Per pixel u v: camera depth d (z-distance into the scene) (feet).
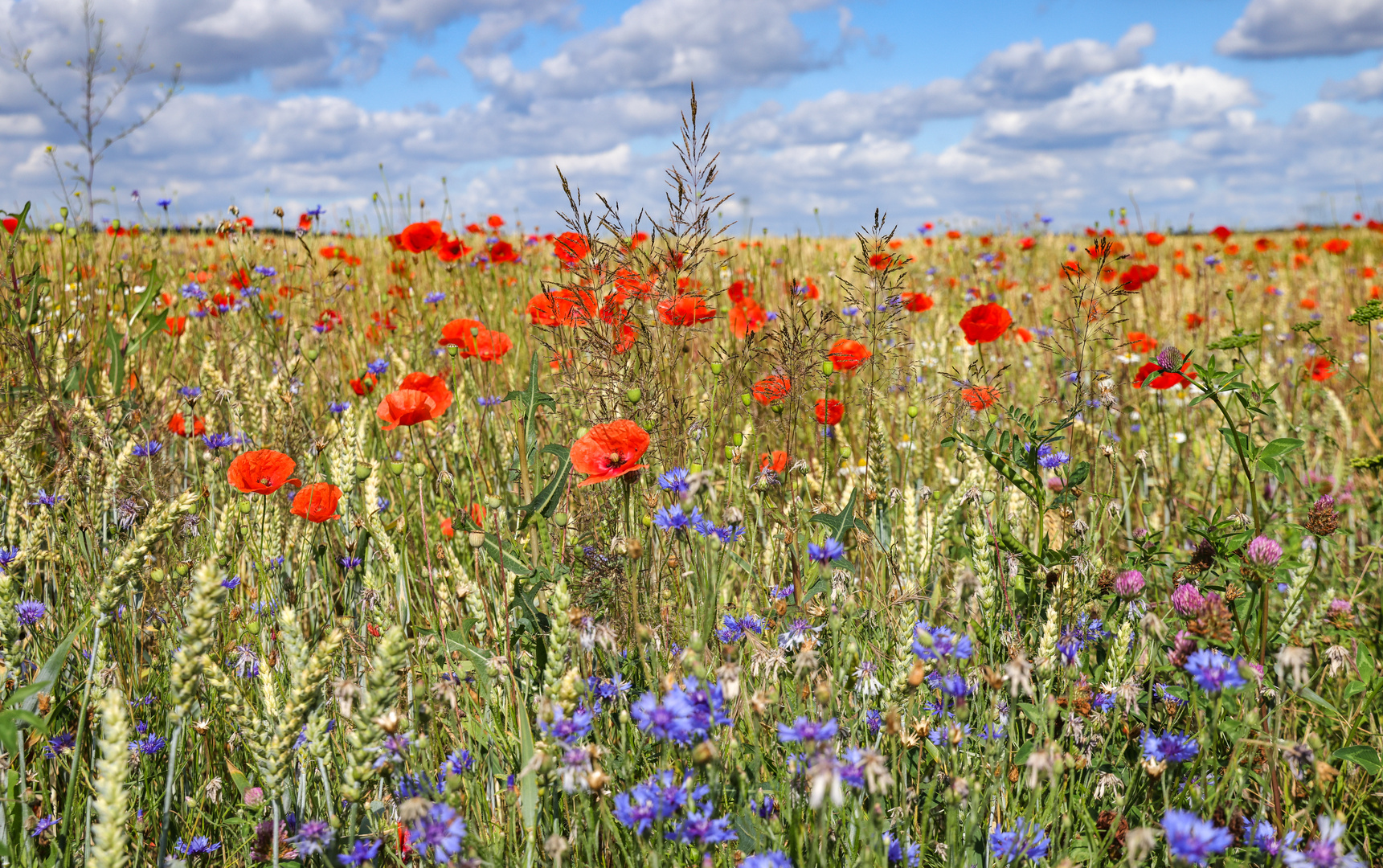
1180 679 6.56
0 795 5.43
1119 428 13.78
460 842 4.40
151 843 6.06
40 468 10.67
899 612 7.04
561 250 8.07
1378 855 6.06
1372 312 10.03
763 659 5.89
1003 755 5.74
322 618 8.38
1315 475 12.05
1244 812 6.23
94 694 6.04
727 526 6.57
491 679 6.14
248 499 7.92
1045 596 7.62
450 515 8.93
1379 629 8.85
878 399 9.93
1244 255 35.55
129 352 13.55
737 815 5.33
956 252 32.73
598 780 4.69
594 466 6.60
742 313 10.53
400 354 15.60
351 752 4.62
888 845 5.06
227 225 15.11
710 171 8.11
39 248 14.33
